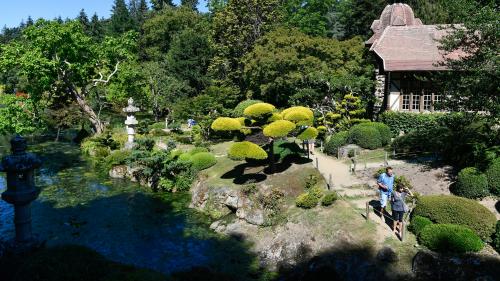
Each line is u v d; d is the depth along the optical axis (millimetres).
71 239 18703
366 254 14828
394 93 28422
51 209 22609
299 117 21266
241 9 42906
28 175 15398
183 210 22312
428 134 23594
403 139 24156
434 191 18625
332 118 29781
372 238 15445
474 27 17078
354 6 51812
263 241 17812
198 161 26000
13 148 15211
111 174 29406
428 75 27031
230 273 15656
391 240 15125
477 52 17594
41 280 10422
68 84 38312
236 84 43969
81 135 43188
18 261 14211
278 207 19109
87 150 36781
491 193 17234
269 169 22344
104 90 45969
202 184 23391
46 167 32062
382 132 26109
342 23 60250
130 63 42844
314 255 15922
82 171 30844
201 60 45875
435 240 13945
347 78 30062
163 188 25672
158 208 22656
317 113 30875
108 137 36688
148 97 44594
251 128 22406
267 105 21656
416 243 14781
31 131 34062
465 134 21047
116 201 23891
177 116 36781
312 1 54062
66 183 27625
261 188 20547
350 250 15305
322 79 30891
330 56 33594
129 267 11469
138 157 27281
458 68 18328
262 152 20109
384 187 16406
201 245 18078
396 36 29891
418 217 15445
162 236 19047
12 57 35344
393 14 32719
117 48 41219
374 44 31031
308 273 15141
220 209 21297
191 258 16906
